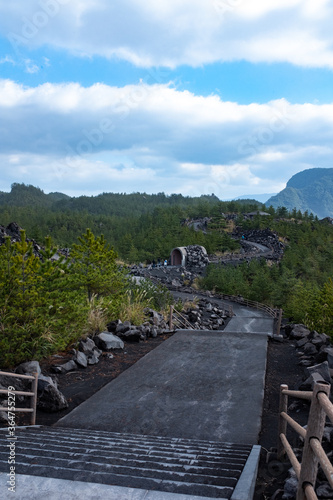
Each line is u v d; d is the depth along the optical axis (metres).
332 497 3.65
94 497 3.04
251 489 3.50
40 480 3.28
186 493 3.19
